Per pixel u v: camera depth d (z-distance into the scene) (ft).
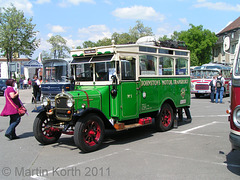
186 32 164.25
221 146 21.30
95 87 22.93
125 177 14.87
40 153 20.07
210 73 66.44
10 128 24.26
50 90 43.39
